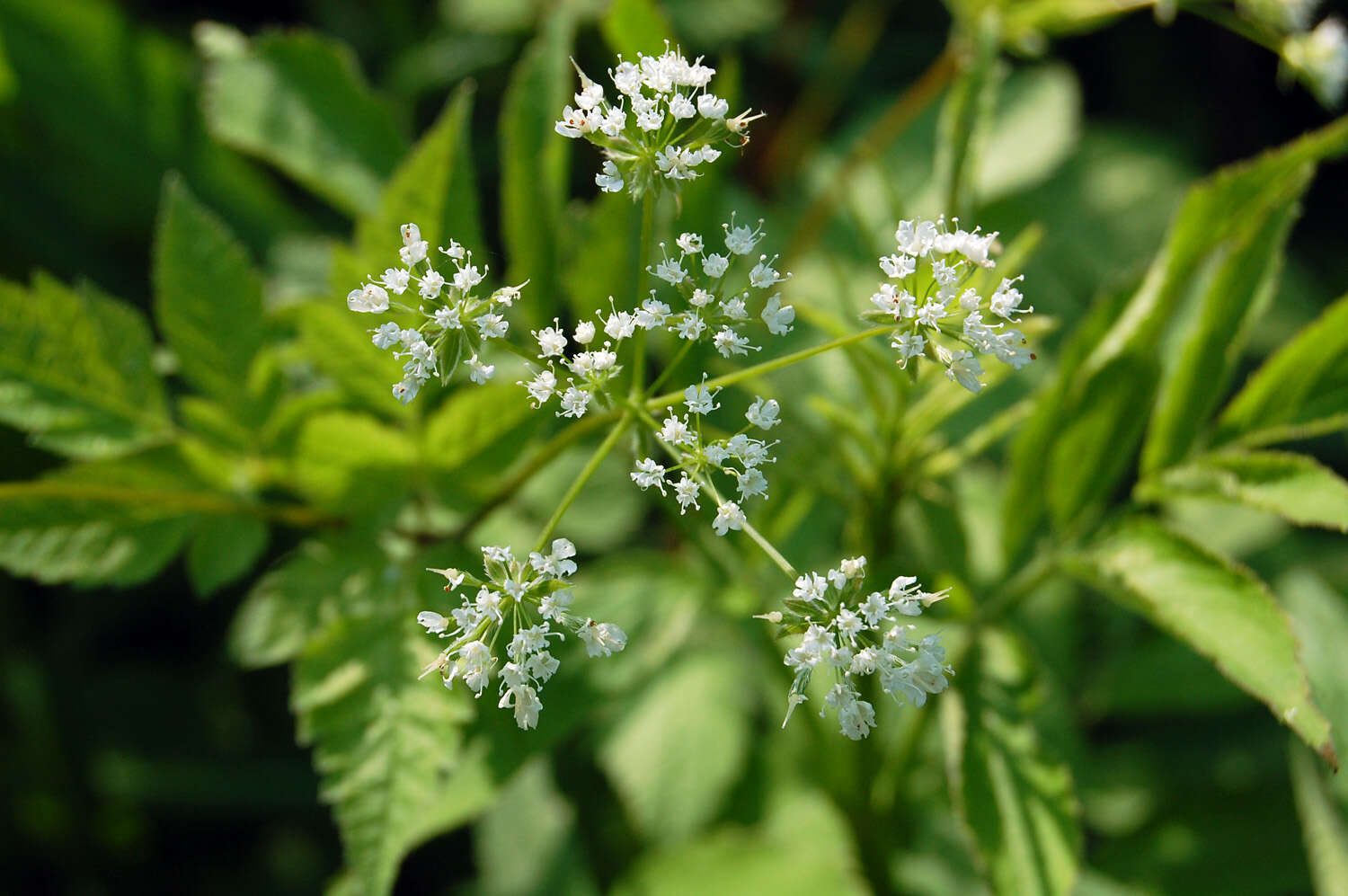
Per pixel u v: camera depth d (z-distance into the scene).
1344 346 0.32
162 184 0.45
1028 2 0.37
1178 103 0.58
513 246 0.35
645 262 0.30
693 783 0.38
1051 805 0.32
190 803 0.46
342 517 0.34
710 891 0.37
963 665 0.33
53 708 0.46
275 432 0.34
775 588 0.36
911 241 0.30
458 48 0.50
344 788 0.32
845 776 0.36
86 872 0.46
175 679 0.48
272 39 0.36
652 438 0.31
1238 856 0.38
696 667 0.39
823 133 0.54
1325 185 0.57
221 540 0.34
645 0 0.34
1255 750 0.40
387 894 0.31
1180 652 0.40
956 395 0.33
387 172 0.36
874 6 0.51
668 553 0.38
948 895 0.37
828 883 0.37
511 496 0.34
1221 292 0.33
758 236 0.30
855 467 0.33
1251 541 0.42
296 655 0.33
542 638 0.30
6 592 0.47
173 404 0.41
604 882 0.39
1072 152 0.53
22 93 0.44
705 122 0.30
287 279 0.43
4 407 0.33
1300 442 0.49
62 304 0.34
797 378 0.37
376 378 0.33
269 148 0.36
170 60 0.45
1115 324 0.33
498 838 0.40
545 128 0.35
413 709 0.32
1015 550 0.34
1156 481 0.33
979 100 0.34
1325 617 0.36
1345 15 0.53
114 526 0.33
